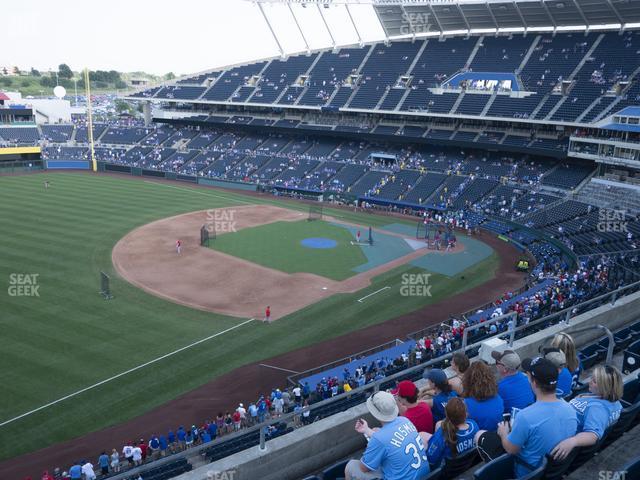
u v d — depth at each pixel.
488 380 8.16
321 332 39.88
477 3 85.19
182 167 106.69
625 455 8.59
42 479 22.83
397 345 35.31
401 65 100.38
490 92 85.19
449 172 87.19
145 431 27.56
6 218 66.62
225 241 62.97
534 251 61.81
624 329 14.02
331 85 103.94
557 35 88.50
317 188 93.31
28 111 116.94
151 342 37.00
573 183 74.12
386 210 85.56
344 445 9.63
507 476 7.14
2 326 37.72
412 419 8.12
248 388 31.98
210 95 116.25
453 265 57.47
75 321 39.31
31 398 29.75
